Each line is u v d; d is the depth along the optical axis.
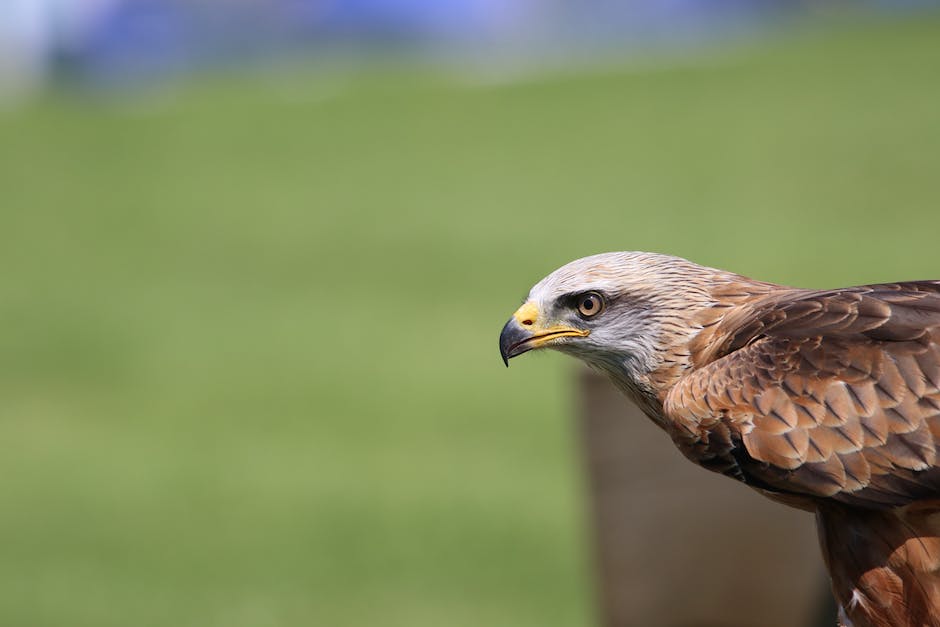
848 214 23.62
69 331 20.59
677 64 38.62
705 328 6.29
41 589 11.44
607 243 23.34
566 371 16.44
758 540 7.54
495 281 21.77
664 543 7.52
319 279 22.83
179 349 19.23
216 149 33.81
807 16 47.41
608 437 7.48
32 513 13.38
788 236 22.56
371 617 10.84
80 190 31.02
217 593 11.34
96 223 28.09
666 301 6.36
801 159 27.69
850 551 5.63
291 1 51.44
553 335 6.56
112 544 12.62
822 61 35.59
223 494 13.63
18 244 26.78
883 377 5.46
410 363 17.91
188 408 16.58
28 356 19.31
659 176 27.98
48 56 49.09
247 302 21.58
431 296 21.11
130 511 13.44
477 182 28.97
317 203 28.25
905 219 22.98
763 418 5.63
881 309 5.64
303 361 18.34
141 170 32.41
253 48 51.06
